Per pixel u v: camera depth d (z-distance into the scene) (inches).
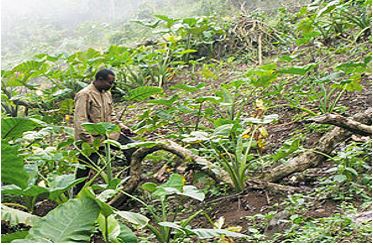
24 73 362.3
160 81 390.0
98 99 217.6
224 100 253.1
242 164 196.9
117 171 246.5
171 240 164.2
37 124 180.7
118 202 211.3
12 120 174.1
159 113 251.6
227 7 526.3
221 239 161.5
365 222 149.9
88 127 191.6
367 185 177.9
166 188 148.9
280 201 185.8
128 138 225.9
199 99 233.3
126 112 348.5
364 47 324.8
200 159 205.6
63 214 129.8
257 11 449.4
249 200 190.4
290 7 499.8
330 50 342.6
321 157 198.7
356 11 369.1
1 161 138.8
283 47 395.9
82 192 132.7
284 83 295.6
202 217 193.2
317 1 343.9
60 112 335.9
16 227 185.3
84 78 381.7
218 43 426.3
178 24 394.6
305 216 166.6
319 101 254.5
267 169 214.4
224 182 201.0
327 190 179.3
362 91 272.4
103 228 139.6
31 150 241.1
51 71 371.2
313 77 291.0
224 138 207.0
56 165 231.9
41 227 127.0
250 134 241.1
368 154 196.4
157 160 251.0
